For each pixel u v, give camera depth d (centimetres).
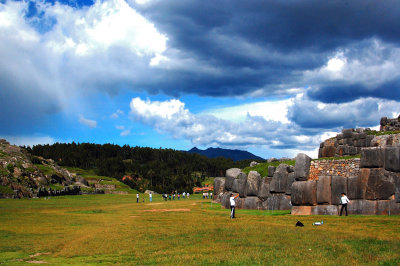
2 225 2639
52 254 1540
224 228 2108
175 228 2220
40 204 5731
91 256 1469
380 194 2577
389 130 4941
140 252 1509
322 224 2167
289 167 3462
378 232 1797
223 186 4991
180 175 19662
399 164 2544
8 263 1338
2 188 7769
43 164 11538
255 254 1376
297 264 1204
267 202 3566
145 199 8000
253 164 4816
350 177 2736
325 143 5122
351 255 1317
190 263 1255
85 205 5516
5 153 9625
